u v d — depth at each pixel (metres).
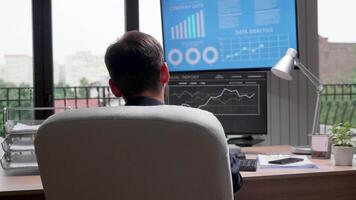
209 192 0.86
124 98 0.99
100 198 0.90
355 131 1.85
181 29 2.68
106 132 0.84
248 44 2.60
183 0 2.65
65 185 0.92
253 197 1.55
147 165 0.85
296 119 2.80
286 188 1.57
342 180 1.62
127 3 2.85
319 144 1.88
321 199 1.60
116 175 0.87
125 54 0.96
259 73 2.26
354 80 3.11
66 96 2.85
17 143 1.66
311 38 2.81
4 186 1.37
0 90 2.79
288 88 2.79
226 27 2.61
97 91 2.89
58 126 0.86
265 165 1.65
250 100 2.27
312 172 1.55
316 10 2.81
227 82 2.29
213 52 2.65
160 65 0.99
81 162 0.88
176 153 0.83
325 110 3.04
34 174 1.58
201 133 0.81
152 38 1.01
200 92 2.30
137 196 0.88
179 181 0.85
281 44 2.54
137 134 0.83
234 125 2.28
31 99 2.79
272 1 2.53
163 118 0.82
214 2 2.61
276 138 2.78
